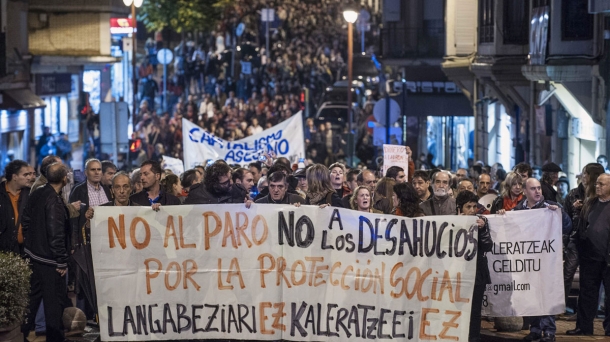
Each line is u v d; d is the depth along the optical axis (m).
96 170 13.87
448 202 13.12
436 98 38.81
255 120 37.16
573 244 13.30
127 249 11.81
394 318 11.67
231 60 55.53
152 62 57.03
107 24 42.81
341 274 11.74
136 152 35.44
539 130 27.64
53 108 42.38
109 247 11.80
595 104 23.44
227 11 64.19
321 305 11.77
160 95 54.28
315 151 34.03
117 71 59.19
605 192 12.90
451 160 41.19
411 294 11.65
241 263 11.83
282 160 16.23
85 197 13.99
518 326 13.46
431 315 11.64
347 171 17.34
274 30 65.56
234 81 52.81
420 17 41.03
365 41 65.00
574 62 23.34
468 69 35.12
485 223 11.70
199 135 20.84
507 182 13.62
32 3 42.22
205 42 65.62
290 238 11.77
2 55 33.84
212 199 12.54
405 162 16.41
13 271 11.60
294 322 11.80
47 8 42.34
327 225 11.73
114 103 31.61
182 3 62.53
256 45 61.56
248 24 65.81
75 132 45.22
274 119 43.66
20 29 37.69
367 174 14.93
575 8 23.25
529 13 27.80
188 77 56.16
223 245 11.83
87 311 14.20
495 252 12.46
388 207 13.20
